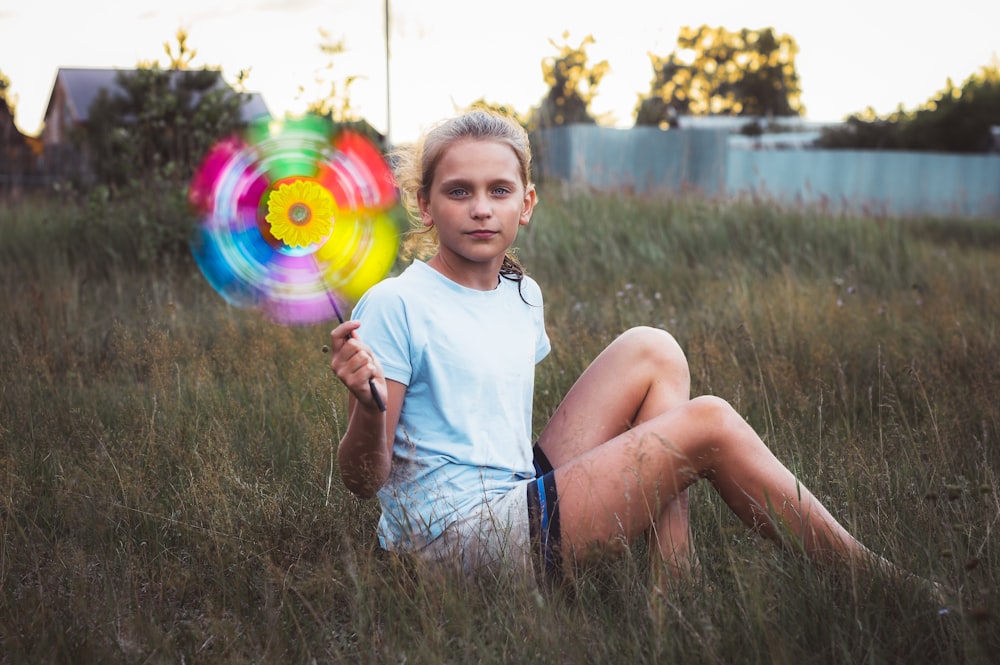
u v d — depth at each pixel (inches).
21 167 485.7
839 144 1056.2
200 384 135.3
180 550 96.0
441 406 82.4
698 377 146.3
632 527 82.4
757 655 68.7
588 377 93.4
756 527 83.4
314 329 183.8
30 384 141.1
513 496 82.0
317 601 81.9
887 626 73.4
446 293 84.0
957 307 217.2
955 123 1170.6
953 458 110.9
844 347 173.2
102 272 264.2
